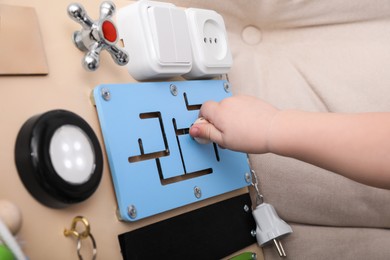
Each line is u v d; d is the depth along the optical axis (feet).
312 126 1.51
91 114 1.45
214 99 1.89
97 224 1.37
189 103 1.77
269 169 2.07
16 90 1.27
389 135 1.43
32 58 1.31
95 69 1.41
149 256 1.47
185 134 1.73
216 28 1.91
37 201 1.22
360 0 2.08
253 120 1.60
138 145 1.52
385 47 2.08
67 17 1.46
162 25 1.63
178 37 1.69
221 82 1.95
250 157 2.08
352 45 2.13
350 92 2.07
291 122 1.54
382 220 2.04
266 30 2.26
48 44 1.39
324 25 2.19
